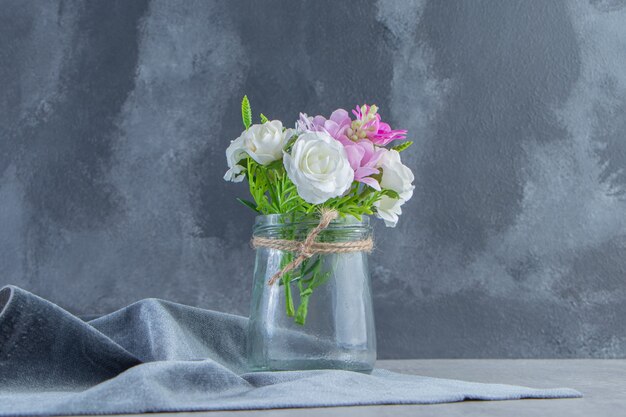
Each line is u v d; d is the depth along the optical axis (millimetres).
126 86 1852
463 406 849
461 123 1848
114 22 1868
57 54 1859
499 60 1862
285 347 1016
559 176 1838
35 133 1836
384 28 1869
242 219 1824
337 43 1865
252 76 1859
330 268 1030
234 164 1090
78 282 1799
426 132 1846
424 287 1810
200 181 1832
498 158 1840
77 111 1843
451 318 1803
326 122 1048
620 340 1801
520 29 1869
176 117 1847
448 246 1817
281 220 1040
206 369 870
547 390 946
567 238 1825
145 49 1861
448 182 1833
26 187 1819
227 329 1214
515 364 1581
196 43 1864
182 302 1800
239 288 1807
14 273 1799
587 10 1878
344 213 1042
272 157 1035
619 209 1833
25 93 1846
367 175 1020
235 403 799
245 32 1867
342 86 1856
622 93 1862
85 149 1832
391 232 1819
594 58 1866
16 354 924
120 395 782
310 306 1019
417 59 1860
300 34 1867
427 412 798
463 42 1864
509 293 1810
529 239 1822
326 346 1014
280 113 1852
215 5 1872
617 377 1282
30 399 815
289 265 1018
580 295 1812
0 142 1834
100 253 1807
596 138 1850
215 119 1849
